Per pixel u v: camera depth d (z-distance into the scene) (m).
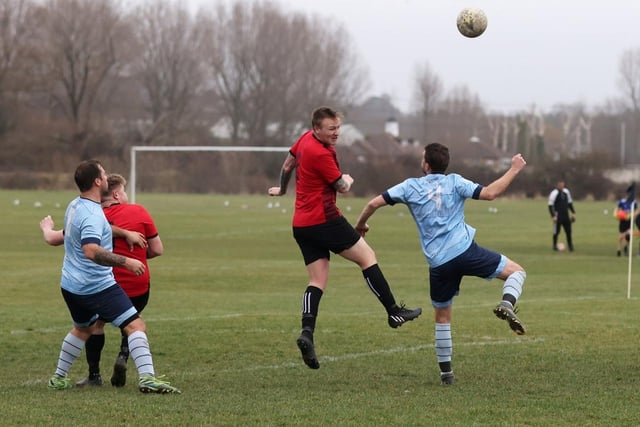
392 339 32.88
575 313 40.28
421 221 24.47
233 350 30.69
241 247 85.12
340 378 25.98
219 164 180.25
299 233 24.47
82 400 22.19
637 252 82.56
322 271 24.61
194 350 30.64
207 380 25.62
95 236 22.56
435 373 26.70
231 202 161.88
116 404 21.62
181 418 20.11
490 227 114.94
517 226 116.81
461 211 24.55
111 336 33.62
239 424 19.61
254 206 153.00
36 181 196.75
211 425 19.47
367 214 24.84
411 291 52.00
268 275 60.31
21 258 70.00
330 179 23.83
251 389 24.14
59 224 105.12
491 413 20.91
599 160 189.50
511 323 23.38
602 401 22.30
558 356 29.17
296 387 24.55
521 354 29.61
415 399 22.59
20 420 19.84
